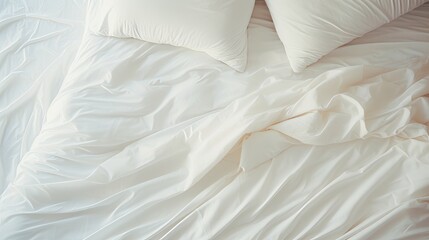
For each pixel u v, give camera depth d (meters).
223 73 1.20
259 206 0.97
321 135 1.04
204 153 1.03
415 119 1.10
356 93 1.10
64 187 1.01
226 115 1.09
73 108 1.13
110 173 1.03
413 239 0.91
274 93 1.12
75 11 1.44
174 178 1.03
